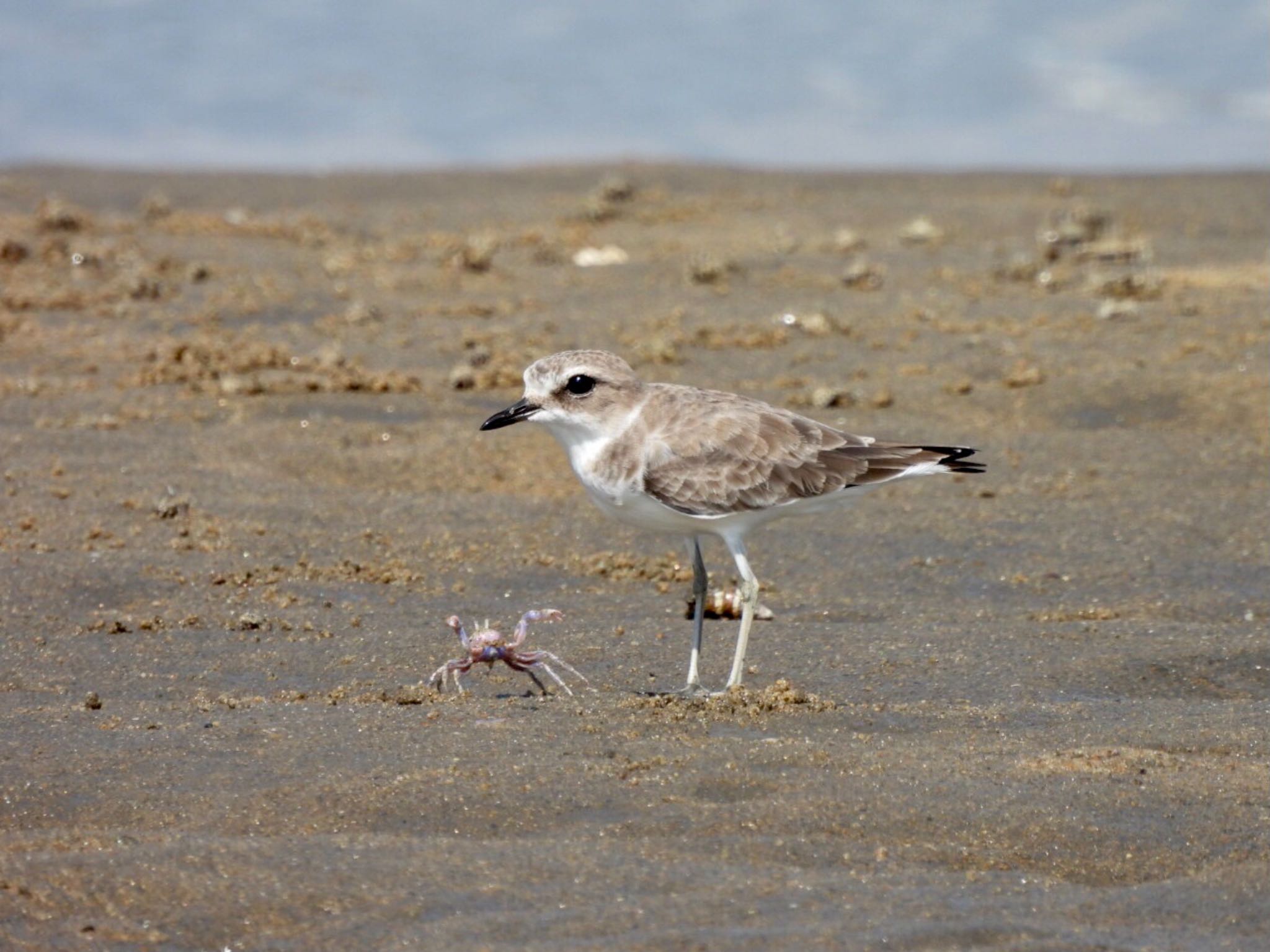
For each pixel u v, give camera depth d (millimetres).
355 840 7648
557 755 8719
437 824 7957
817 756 8688
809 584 13039
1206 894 7199
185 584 12523
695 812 8000
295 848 7543
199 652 11148
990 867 7520
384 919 6953
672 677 10727
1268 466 15820
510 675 10750
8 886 7145
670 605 12461
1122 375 18156
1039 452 16219
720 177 29078
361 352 19266
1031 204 27031
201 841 7594
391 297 21688
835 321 20062
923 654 11117
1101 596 12719
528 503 14789
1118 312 20516
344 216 26375
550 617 10906
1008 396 17875
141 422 16656
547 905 7043
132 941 6812
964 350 19375
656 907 7012
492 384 18203
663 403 10445
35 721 9477
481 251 22969
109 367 18469
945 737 9219
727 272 22781
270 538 13648
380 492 15070
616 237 25344
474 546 13695
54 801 8281
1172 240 25000
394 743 8953
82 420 16500
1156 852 7680
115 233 24359
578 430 10461
